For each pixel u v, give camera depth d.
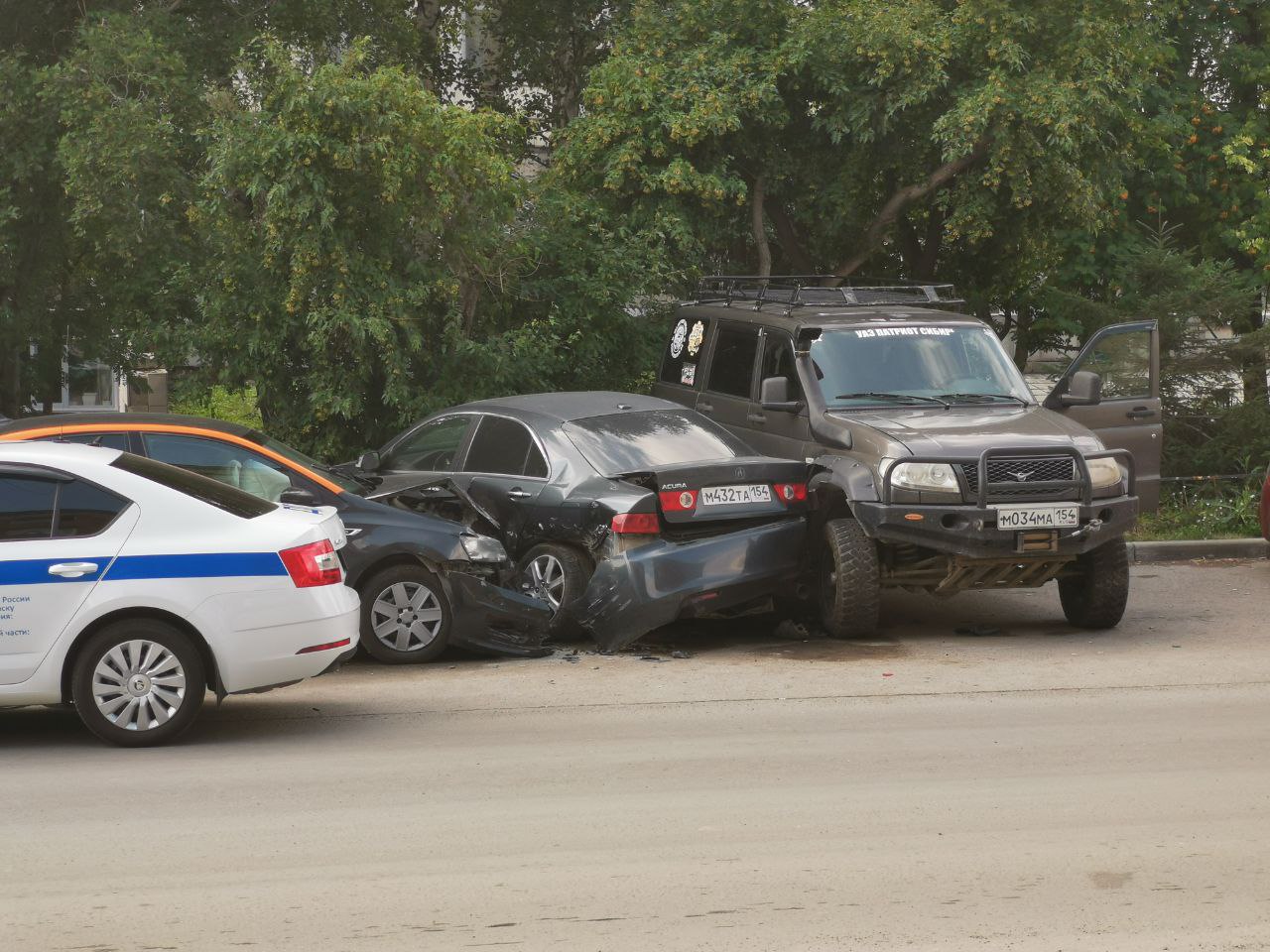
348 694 27.50
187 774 21.53
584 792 20.28
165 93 51.38
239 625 23.39
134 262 50.28
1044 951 14.33
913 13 51.78
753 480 31.61
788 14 54.81
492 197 46.34
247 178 44.75
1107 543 32.47
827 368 35.38
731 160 53.97
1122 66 53.59
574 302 49.88
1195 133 62.00
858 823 18.66
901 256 62.88
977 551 30.56
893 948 14.41
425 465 35.72
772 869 16.88
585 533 31.38
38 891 16.30
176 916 15.43
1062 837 18.02
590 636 33.56
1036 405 35.06
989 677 28.27
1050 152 51.78
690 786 20.53
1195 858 17.17
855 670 29.11
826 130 55.62
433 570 30.34
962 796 19.86
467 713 25.73
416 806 19.66
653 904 15.70
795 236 60.59
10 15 57.16
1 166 54.59
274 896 16.03
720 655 31.00
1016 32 52.12
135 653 23.31
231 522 23.77
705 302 42.31
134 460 24.53
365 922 15.23
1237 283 53.69
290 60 46.03
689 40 55.88
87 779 21.28
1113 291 58.38
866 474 31.31
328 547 24.50
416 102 44.78
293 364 47.09
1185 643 31.86
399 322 45.06
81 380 94.88
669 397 41.59
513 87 77.50
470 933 14.88
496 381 47.06
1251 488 50.41
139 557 23.27
